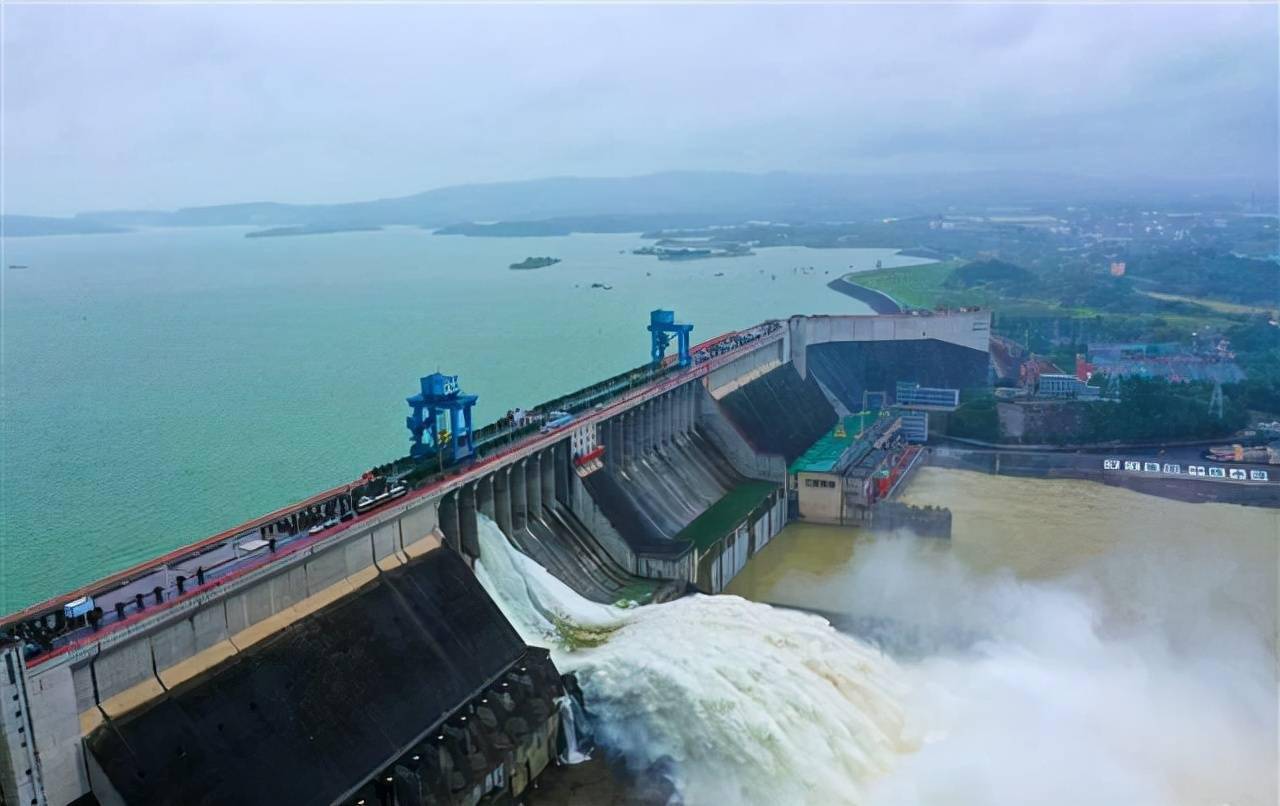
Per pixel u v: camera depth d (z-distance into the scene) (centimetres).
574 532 12344
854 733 9225
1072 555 14200
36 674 6044
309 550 8256
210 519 15625
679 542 12506
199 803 6512
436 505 9975
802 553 14800
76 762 6312
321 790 7125
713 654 9656
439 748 7956
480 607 9544
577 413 13312
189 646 7175
